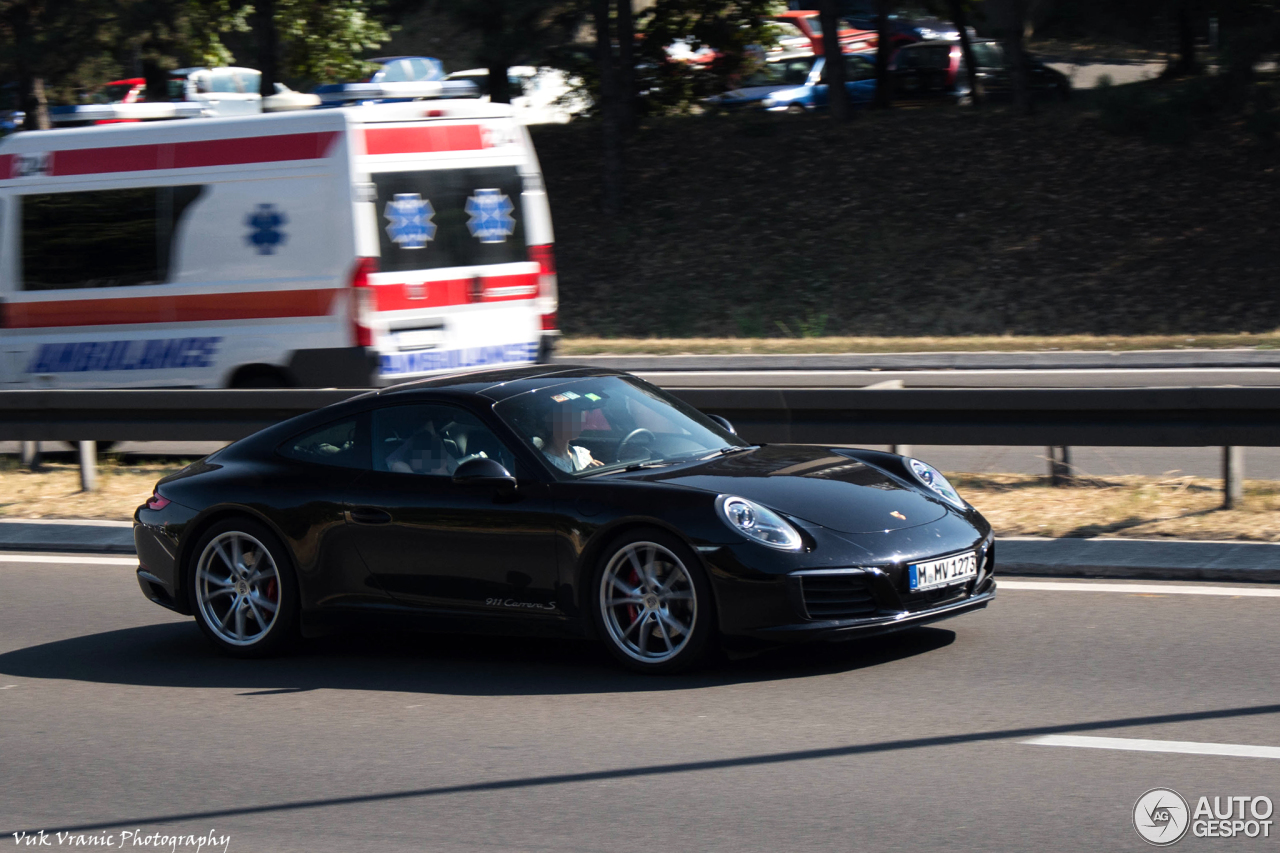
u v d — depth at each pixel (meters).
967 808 13.17
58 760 16.17
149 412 32.69
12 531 29.61
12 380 37.47
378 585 19.47
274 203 34.03
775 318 68.25
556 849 12.70
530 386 19.98
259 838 13.40
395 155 33.94
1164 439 25.58
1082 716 15.80
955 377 48.50
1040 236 69.94
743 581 17.02
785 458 19.77
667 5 85.06
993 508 26.69
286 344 34.03
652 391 21.17
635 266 74.56
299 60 87.88
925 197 74.31
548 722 16.53
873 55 89.88
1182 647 18.41
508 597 18.64
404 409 19.94
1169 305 63.53
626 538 17.88
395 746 16.00
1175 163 71.81
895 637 19.58
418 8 84.25
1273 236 66.25
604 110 78.44
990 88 83.69
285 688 18.83
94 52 81.19
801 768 14.49
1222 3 65.06
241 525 20.39
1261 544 22.94
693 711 16.59
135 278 35.81
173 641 21.77
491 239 35.56
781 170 78.81
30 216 36.94
